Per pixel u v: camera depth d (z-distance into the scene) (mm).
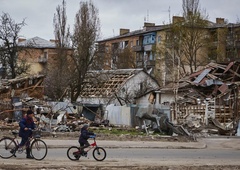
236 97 43969
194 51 72500
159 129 39156
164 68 76125
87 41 56812
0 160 19266
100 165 18453
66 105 48938
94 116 50188
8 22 61312
